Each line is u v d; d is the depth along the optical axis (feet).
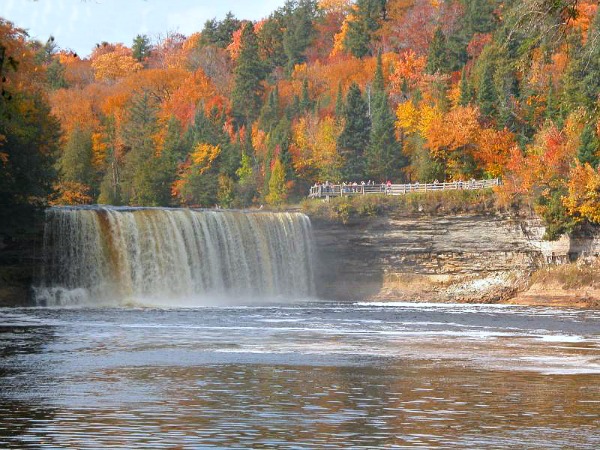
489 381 124.57
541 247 333.42
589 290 317.01
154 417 97.04
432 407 104.37
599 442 86.94
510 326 221.66
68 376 125.49
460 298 334.65
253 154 556.51
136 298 290.56
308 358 148.25
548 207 326.85
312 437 88.43
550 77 393.09
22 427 91.40
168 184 495.41
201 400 107.34
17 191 291.58
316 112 556.10
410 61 576.61
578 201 321.73
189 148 533.55
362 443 86.07
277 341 175.22
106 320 221.66
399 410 102.42
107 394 110.83
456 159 417.08
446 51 537.65
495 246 338.95
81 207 297.74
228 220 319.47
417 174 440.45
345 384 120.67
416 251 345.92
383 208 345.92
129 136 531.50
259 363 141.28
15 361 141.18
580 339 189.26
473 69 484.74
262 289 327.47
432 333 197.67
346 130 491.31
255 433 89.86
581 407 104.78
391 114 489.67
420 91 515.50
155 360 143.84
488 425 94.48
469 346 170.40
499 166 404.98
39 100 305.94
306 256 347.77
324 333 193.77
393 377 127.65
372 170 478.59
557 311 284.20
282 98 649.20
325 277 352.69
